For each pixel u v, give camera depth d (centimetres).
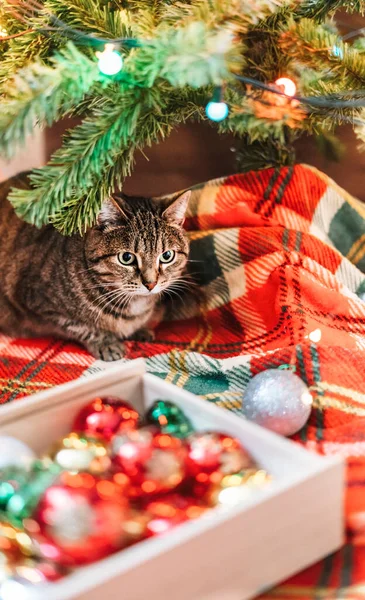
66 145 72
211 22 65
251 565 55
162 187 116
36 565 55
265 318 93
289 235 97
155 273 94
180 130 112
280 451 60
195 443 61
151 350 95
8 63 75
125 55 70
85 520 54
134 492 59
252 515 54
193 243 101
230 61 63
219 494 59
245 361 85
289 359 81
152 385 71
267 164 106
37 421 68
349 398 77
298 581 57
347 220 105
